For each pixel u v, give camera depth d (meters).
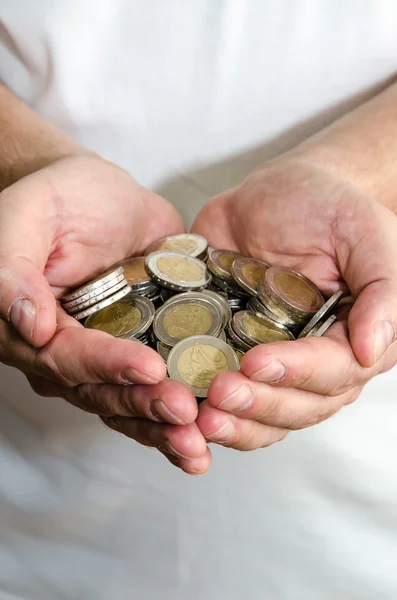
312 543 0.45
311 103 0.46
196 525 0.46
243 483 0.44
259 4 0.43
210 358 0.38
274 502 0.45
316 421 0.37
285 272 0.40
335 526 0.44
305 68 0.45
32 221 0.38
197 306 0.40
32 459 0.47
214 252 0.43
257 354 0.34
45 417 0.46
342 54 0.45
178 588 0.47
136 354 0.34
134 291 0.42
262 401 0.34
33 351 0.36
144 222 0.44
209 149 0.48
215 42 0.44
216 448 0.44
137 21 0.44
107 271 0.42
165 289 0.42
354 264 0.38
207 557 0.46
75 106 0.46
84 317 0.39
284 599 0.46
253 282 0.41
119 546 0.47
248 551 0.46
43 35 0.44
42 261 0.38
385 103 0.45
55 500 0.47
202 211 0.45
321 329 0.37
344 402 0.38
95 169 0.42
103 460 0.45
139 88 0.46
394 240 0.37
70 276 0.41
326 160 0.43
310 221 0.40
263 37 0.44
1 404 0.46
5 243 0.37
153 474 0.45
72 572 0.47
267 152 0.48
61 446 0.46
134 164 0.48
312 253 0.40
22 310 0.35
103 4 0.43
